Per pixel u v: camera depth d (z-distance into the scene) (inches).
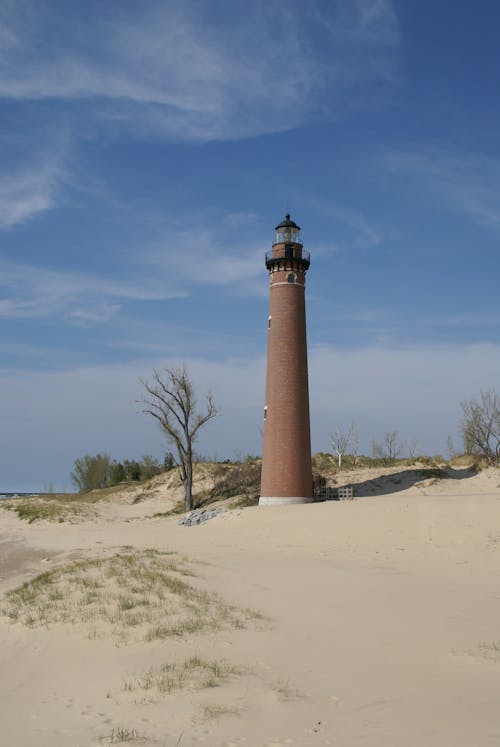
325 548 1444.4
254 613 756.0
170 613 744.3
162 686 481.4
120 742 368.5
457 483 2434.8
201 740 368.5
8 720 432.8
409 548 1374.3
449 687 472.4
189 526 2042.3
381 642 629.0
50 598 866.8
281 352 2144.4
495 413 2753.4
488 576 1053.2
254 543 1568.7
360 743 351.3
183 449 2534.5
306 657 572.4
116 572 1021.8
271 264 2212.1
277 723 397.1
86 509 2573.8
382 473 2578.7
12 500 2758.4
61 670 561.9
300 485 2064.5
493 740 347.3
